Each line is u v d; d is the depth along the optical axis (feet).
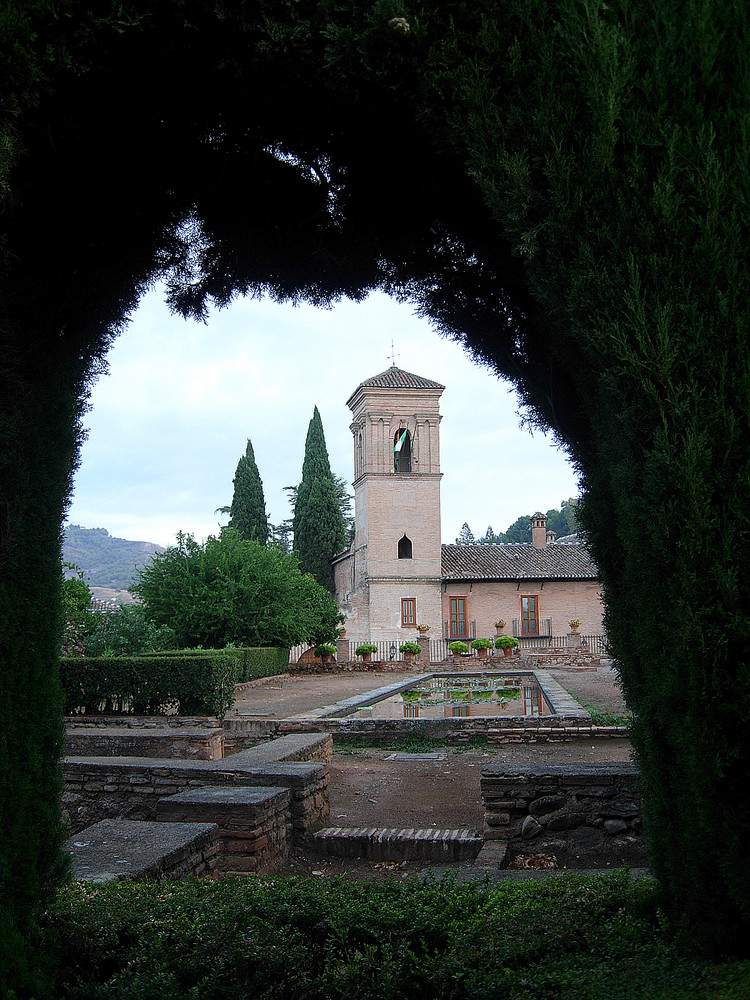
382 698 66.33
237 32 11.93
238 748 45.39
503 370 16.57
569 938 11.62
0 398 11.66
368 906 12.61
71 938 12.18
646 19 11.20
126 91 12.37
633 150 10.90
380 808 29.40
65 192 12.84
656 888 12.36
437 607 132.05
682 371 10.34
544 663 106.01
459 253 15.92
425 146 13.51
